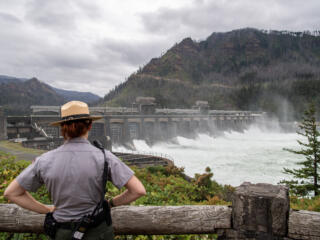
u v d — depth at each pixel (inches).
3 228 125.0
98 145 86.7
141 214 116.6
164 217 114.7
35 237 159.0
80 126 82.7
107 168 79.7
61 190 77.4
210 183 667.4
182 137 3695.9
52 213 84.6
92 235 78.6
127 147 2888.8
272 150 2965.1
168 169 988.6
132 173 81.0
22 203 80.0
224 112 5738.2
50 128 2546.8
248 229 99.0
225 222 105.5
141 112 4074.8
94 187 78.7
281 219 93.7
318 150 711.7
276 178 1729.8
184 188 566.6
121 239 167.9
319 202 451.5
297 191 745.0
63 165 78.4
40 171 80.1
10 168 351.3
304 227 93.4
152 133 3422.7
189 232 112.1
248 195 98.0
